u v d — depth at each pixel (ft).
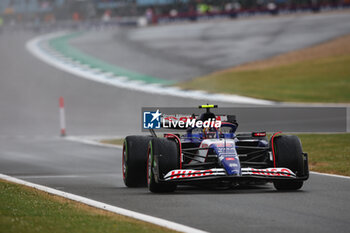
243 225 83.35
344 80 501.97
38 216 86.48
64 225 80.48
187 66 634.84
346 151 192.95
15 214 87.04
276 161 117.50
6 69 641.81
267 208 96.94
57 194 114.73
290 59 622.13
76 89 520.83
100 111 418.31
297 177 114.83
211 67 622.13
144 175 127.65
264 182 126.62
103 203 103.91
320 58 608.19
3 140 294.25
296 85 495.41
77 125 360.89
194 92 479.00
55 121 382.01
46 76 590.55
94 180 144.97
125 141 131.44
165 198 109.40
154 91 493.77
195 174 111.24
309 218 88.12
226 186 120.88
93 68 636.48
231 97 445.37
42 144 270.67
